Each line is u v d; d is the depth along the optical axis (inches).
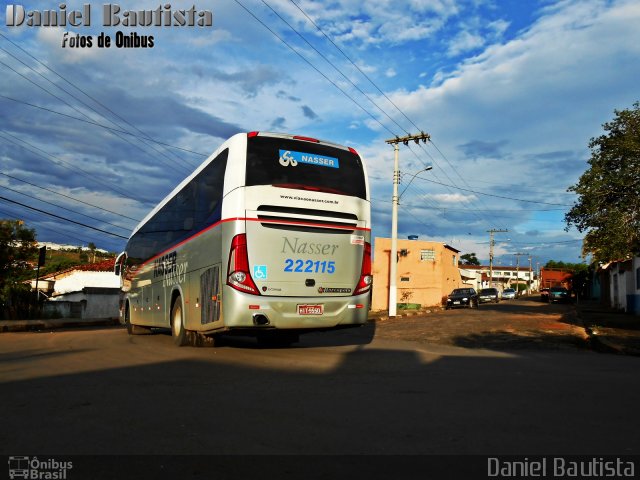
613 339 542.0
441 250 1823.3
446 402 222.4
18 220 994.1
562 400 226.7
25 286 1019.9
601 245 721.0
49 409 209.8
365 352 423.8
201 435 173.9
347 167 412.8
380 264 1774.1
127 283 697.0
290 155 390.0
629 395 238.2
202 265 411.5
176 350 429.7
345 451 157.5
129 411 206.4
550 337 592.1
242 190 368.8
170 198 531.2
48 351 421.4
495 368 330.6
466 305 1422.2
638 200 695.7
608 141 714.8
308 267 383.9
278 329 378.3
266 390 249.3
